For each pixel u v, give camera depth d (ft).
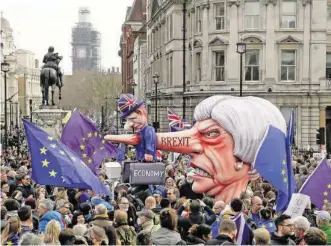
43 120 148.66
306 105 215.72
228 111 82.23
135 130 82.43
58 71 156.56
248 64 216.95
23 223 45.06
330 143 220.64
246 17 216.54
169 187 70.03
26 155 137.39
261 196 66.44
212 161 82.58
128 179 78.23
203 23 222.07
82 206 55.21
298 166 100.12
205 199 63.26
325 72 216.74
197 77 229.45
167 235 43.11
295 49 215.92
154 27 300.20
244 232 45.57
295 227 43.98
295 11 215.72
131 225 53.47
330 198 62.54
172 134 83.10
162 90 267.80
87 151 79.61
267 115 83.15
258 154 65.57
